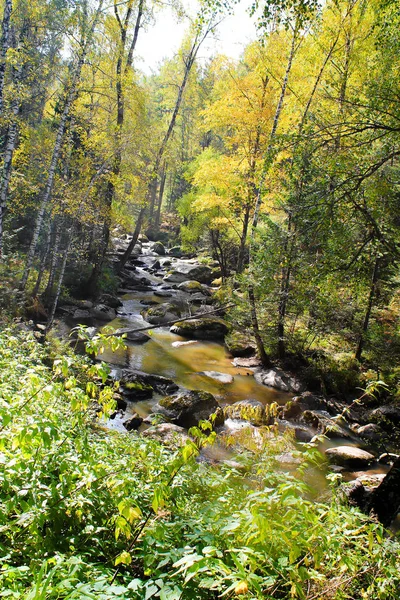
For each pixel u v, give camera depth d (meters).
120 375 11.26
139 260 33.53
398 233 7.00
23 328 10.60
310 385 12.80
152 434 7.93
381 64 7.54
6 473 2.56
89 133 15.33
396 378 12.20
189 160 41.94
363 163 6.31
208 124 16.45
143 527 2.37
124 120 18.88
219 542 2.32
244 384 12.74
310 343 14.03
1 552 2.26
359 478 7.43
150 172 19.03
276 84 14.83
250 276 12.23
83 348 12.10
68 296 17.19
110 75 17.62
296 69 14.32
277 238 7.11
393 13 7.41
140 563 2.60
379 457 9.04
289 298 11.57
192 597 1.96
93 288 18.98
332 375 12.70
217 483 3.05
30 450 2.49
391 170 6.62
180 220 44.91
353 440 9.77
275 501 2.25
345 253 6.61
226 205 16.50
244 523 2.08
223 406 10.60
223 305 19.38
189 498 3.12
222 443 7.92
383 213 6.79
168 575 2.00
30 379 2.85
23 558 2.32
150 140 17.70
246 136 15.91
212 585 1.72
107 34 17.31
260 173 10.90
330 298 11.62
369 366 13.05
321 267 6.56
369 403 11.90
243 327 15.31
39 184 16.12
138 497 2.93
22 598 1.73
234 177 15.59
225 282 22.84
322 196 6.12
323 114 7.84
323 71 14.32
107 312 17.52
